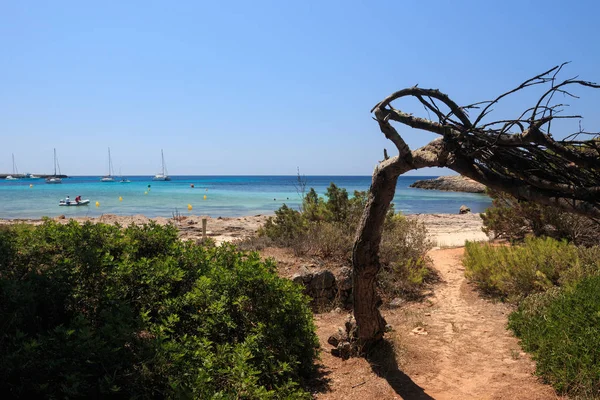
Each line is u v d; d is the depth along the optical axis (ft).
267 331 16.25
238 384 12.92
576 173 11.21
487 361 19.33
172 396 11.38
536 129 11.13
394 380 17.62
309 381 17.56
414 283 31.24
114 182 401.29
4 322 11.93
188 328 15.64
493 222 44.65
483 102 12.47
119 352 11.86
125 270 15.71
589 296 19.92
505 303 27.09
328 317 26.48
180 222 74.95
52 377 10.91
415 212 116.98
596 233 36.96
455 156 13.67
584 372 15.38
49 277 13.87
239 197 169.37
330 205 39.68
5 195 172.65
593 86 10.19
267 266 18.98
